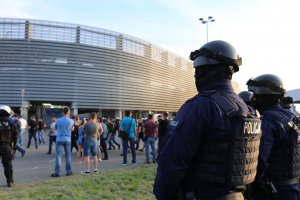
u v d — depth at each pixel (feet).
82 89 232.53
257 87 11.84
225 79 7.98
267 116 11.06
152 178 32.17
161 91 295.28
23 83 219.41
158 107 290.76
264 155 10.37
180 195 7.59
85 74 233.96
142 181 30.48
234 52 7.97
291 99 14.07
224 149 7.30
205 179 7.30
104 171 37.65
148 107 277.64
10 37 220.02
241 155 7.43
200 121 7.22
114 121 72.90
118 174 34.24
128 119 45.27
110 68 245.86
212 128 7.28
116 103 248.73
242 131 7.43
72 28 231.09
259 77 11.96
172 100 311.06
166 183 7.20
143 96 271.90
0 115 29.40
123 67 254.27
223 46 7.90
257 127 8.09
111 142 67.82
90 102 235.20
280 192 10.91
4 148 28.96
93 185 28.37
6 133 29.09
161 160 7.30
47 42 223.92
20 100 218.38
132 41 262.88
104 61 242.58
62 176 34.91
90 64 236.22
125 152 45.11
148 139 46.96
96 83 238.27
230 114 7.38
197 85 8.23
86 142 36.86
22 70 219.61
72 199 23.52
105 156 50.78
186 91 334.65
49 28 225.56
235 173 7.36
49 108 199.52
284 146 10.94
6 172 28.99
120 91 251.60
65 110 35.76
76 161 48.26
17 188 27.91
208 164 7.30
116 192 26.21
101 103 240.12
